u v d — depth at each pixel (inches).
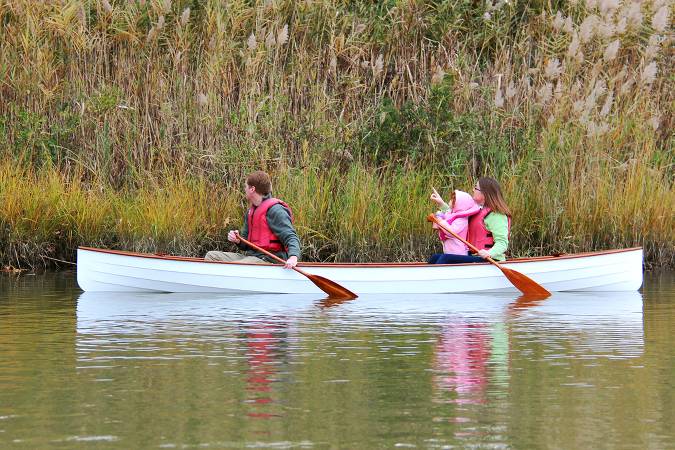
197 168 2028.8
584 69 2263.8
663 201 1958.7
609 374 855.7
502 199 1589.6
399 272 1556.3
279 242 1567.4
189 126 2085.4
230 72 2143.2
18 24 2172.7
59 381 817.5
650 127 2106.3
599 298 1509.6
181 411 714.2
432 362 909.8
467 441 636.7
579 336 1079.0
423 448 620.1
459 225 1594.5
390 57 2298.2
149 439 639.1
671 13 2338.8
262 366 886.4
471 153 2096.5
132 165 2033.7
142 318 1228.5
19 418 693.3
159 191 1903.3
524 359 927.7
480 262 1574.8
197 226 1897.1
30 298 1450.5
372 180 1916.8
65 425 673.6
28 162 2046.0
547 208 1939.0
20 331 1104.8
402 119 2132.1
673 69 2305.6
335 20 2251.5
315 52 2230.6
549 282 1605.6
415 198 1910.7
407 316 1262.3
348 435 650.2
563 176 1974.7
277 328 1138.0
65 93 2151.8
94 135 2102.6
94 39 2171.5
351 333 1095.6
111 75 2198.6
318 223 1893.5
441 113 2119.8
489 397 764.0
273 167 2026.3
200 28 2240.4
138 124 2108.8
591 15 2130.9
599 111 2193.7
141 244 1845.5
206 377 836.0
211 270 1541.6
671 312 1316.4
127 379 826.8
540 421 688.4
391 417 697.6
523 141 2080.5
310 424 678.5
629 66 2278.5
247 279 1545.3
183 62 2143.2
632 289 1640.0
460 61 2204.7
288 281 1545.3
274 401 746.8
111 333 1089.4
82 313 1275.8
